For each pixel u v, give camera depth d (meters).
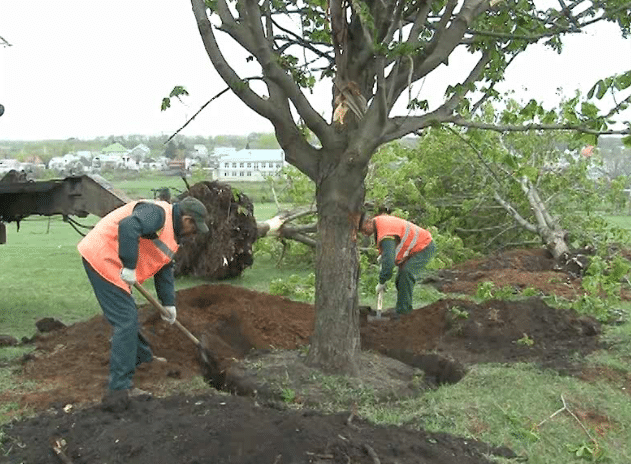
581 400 5.39
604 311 8.12
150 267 5.24
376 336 7.45
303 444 3.98
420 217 13.56
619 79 4.84
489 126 5.36
